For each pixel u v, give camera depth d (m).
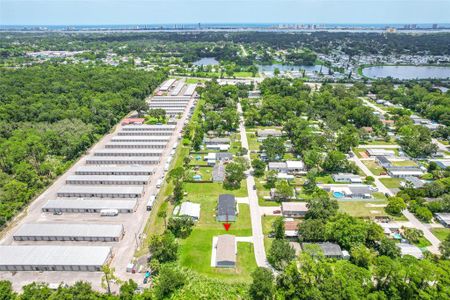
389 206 135.12
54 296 84.19
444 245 106.81
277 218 129.50
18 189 142.38
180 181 153.88
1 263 103.69
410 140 194.88
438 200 137.75
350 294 84.31
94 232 119.00
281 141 188.00
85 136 196.38
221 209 132.12
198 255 111.19
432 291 84.56
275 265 105.62
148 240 118.62
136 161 178.38
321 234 114.06
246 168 171.12
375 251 110.94
